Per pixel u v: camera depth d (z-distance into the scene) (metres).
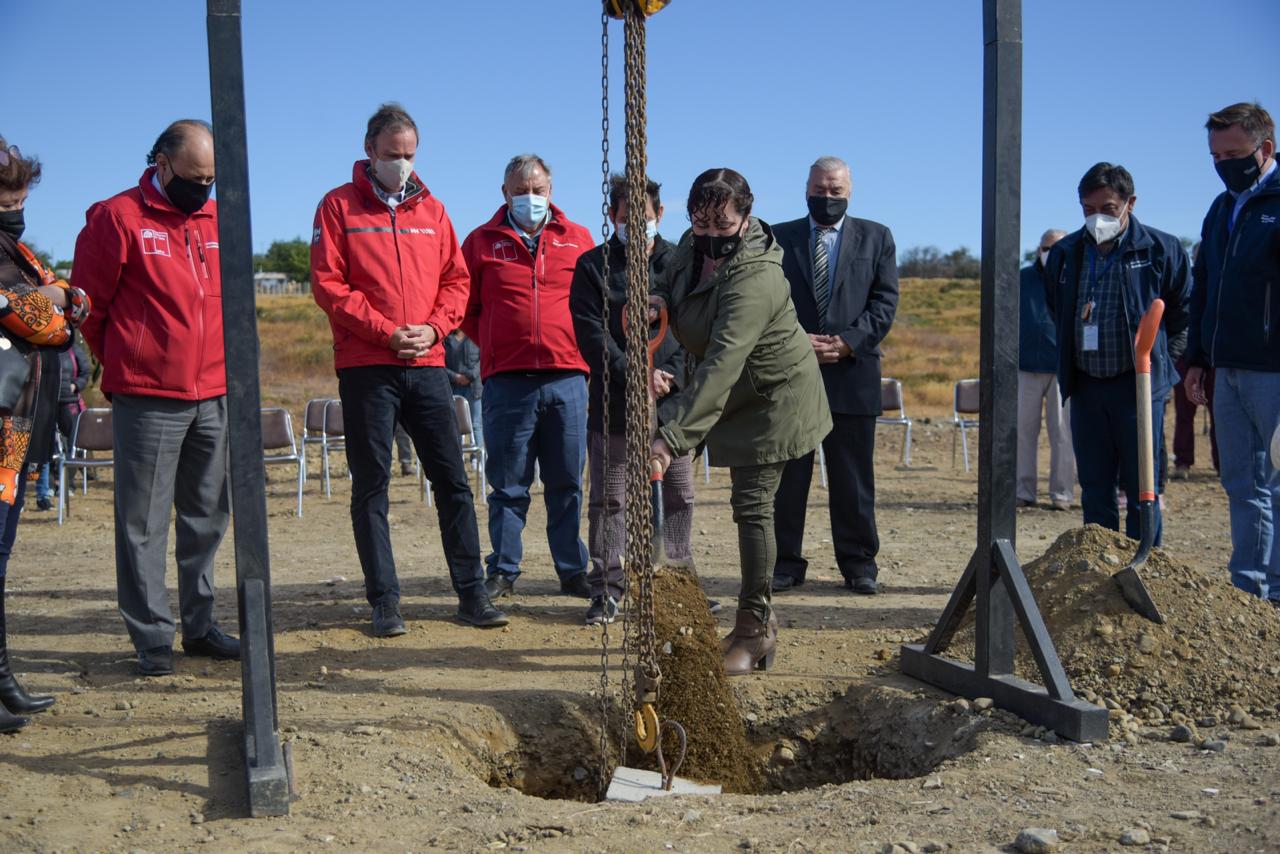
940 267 122.44
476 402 13.40
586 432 6.65
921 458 16.16
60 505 10.66
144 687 4.95
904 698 4.70
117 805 3.60
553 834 3.35
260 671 3.73
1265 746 3.92
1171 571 4.88
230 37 3.62
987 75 4.35
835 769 4.78
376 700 4.75
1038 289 10.65
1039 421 10.82
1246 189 5.83
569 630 5.98
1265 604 4.82
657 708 4.69
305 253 101.12
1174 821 3.28
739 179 4.53
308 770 3.90
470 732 4.49
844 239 6.76
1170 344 6.50
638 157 3.87
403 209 5.78
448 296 5.97
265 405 23.73
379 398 5.70
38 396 4.30
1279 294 5.65
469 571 6.05
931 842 3.14
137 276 4.98
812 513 10.74
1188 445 12.91
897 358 46.41
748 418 4.80
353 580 7.58
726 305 4.54
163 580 5.15
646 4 3.77
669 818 3.49
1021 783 3.64
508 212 6.41
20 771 3.88
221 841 3.32
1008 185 4.35
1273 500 5.93
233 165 3.67
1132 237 6.07
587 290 5.96
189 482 5.26
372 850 3.26
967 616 5.22
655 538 4.20
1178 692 4.38
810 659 5.37
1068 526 9.73
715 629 5.08
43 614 6.50
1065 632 4.72
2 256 4.29
